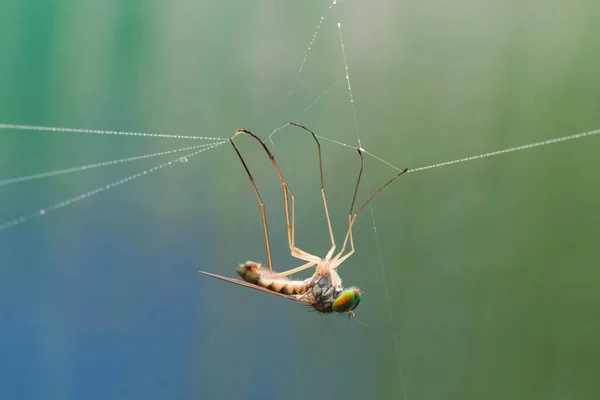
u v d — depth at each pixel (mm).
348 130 128
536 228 127
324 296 114
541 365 127
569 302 126
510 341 127
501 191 128
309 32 128
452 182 128
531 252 127
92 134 128
